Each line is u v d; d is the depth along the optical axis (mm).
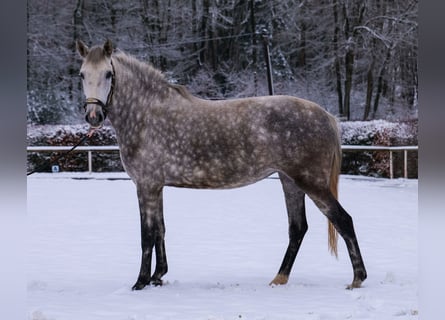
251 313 5617
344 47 35875
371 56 35156
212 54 37469
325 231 11492
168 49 35969
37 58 34656
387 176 23078
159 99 7062
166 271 7211
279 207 15000
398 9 34500
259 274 7918
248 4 37375
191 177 6945
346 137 24438
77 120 34219
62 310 5852
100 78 6703
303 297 6344
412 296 6262
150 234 6957
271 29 37000
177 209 14625
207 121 6895
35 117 33969
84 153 25031
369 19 35188
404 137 24891
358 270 6738
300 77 37219
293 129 6719
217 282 7336
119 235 11203
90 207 14992
